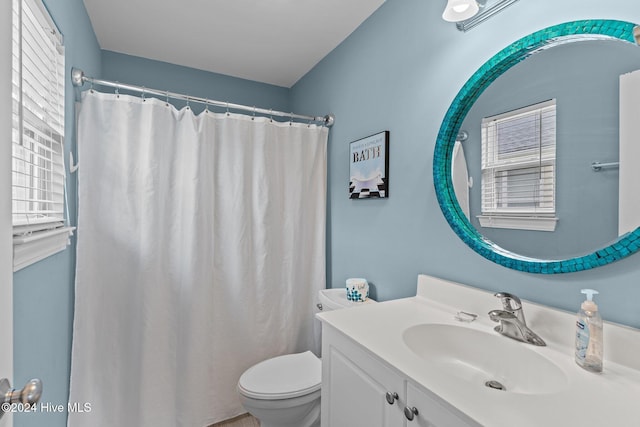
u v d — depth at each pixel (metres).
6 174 0.56
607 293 0.87
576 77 0.94
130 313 1.62
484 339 1.05
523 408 0.65
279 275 2.09
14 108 0.92
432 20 1.41
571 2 0.94
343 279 2.09
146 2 1.73
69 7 1.39
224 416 1.87
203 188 1.79
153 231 1.65
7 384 0.54
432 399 0.72
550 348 0.93
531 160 1.05
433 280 1.35
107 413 1.56
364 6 1.76
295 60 2.38
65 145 1.36
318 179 2.21
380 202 1.74
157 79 2.39
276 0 1.72
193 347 1.73
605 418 0.62
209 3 1.74
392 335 1.01
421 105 1.47
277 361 1.70
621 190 0.84
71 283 1.52
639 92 0.81
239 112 2.69
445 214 1.32
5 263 0.55
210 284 1.82
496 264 1.15
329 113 2.26
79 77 1.49
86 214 1.52
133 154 1.63
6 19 0.56
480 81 1.19
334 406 1.12
